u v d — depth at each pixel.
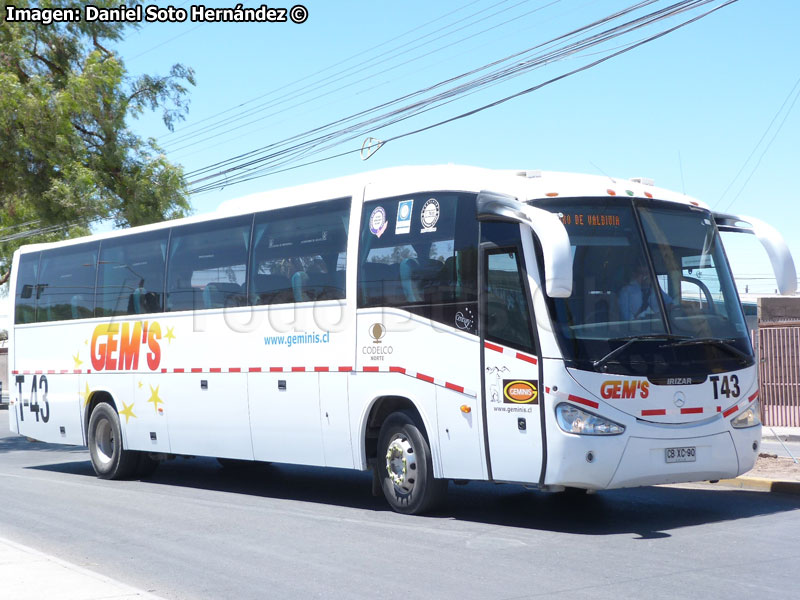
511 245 9.50
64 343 16.36
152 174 28.25
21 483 14.80
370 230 11.06
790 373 19.23
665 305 9.62
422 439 10.41
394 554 8.53
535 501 11.48
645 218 9.88
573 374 9.00
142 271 14.75
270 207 12.57
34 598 6.76
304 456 11.82
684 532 9.20
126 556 8.80
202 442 13.45
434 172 10.57
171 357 14.01
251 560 8.48
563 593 6.93
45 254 17.09
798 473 12.40
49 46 28.03
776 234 10.31
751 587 6.97
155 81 30.27
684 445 9.36
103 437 15.45
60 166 26.61
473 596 6.93
